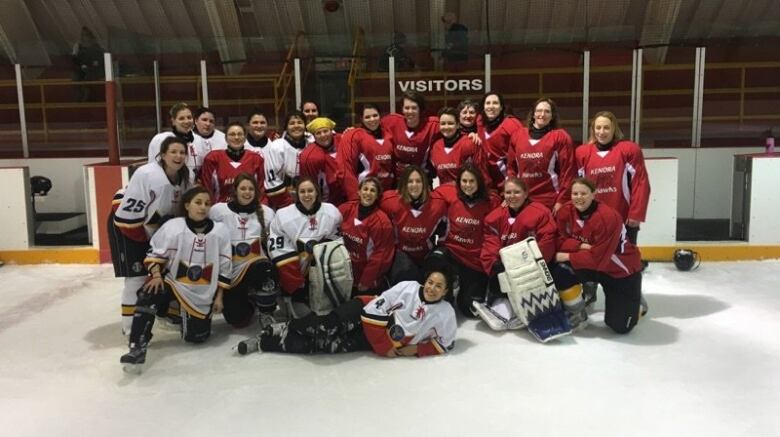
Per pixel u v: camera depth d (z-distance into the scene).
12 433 2.77
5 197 5.95
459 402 2.98
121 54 7.43
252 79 7.21
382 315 3.46
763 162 5.65
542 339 3.74
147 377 3.35
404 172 4.11
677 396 3.04
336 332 3.58
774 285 4.95
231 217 3.92
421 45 6.78
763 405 2.94
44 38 9.52
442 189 4.29
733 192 6.11
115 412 2.95
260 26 9.55
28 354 3.72
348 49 6.83
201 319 3.75
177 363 3.54
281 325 3.66
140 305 3.51
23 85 7.74
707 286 4.95
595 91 7.01
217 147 4.65
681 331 3.95
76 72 7.63
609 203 4.32
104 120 7.66
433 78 6.76
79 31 9.59
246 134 5.02
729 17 8.83
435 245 4.36
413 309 3.49
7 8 9.00
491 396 3.04
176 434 2.73
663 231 5.72
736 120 7.32
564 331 3.77
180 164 3.74
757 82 7.26
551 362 3.47
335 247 3.87
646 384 3.18
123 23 9.59
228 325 4.22
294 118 4.71
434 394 3.07
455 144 4.50
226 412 2.92
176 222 3.65
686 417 2.83
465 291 4.25
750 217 5.73
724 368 3.37
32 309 4.60
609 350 3.64
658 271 5.45
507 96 7.01
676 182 5.64
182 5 9.54
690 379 3.23
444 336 3.57
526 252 3.82
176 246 3.64
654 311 4.36
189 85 7.36
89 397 3.12
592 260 3.78
